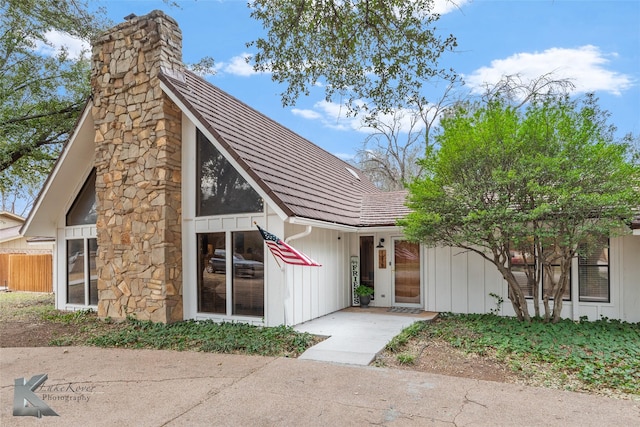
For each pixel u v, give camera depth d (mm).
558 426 4352
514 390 5379
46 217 12281
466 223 8383
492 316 10094
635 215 8250
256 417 4590
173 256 9648
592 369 5996
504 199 8078
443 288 11086
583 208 7672
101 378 5988
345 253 12086
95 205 11969
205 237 9836
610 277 9500
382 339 7840
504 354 6898
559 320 9141
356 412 4703
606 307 9484
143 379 5914
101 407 4926
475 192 8352
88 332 9086
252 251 9227
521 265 10273
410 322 9539
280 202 8016
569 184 7789
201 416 4629
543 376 5930
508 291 9992
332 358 6727
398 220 9938
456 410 4750
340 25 6645
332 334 8297
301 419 4531
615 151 7746
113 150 10305
